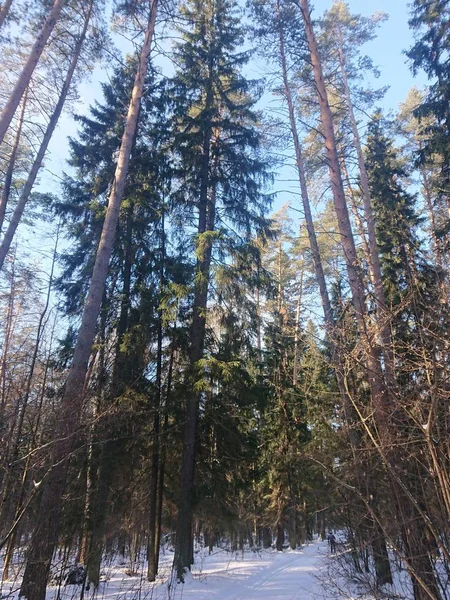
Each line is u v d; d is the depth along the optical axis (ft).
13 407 18.67
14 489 19.34
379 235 51.72
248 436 45.60
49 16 34.45
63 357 39.70
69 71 44.37
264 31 43.93
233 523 41.45
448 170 41.98
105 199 46.37
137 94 35.35
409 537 14.44
